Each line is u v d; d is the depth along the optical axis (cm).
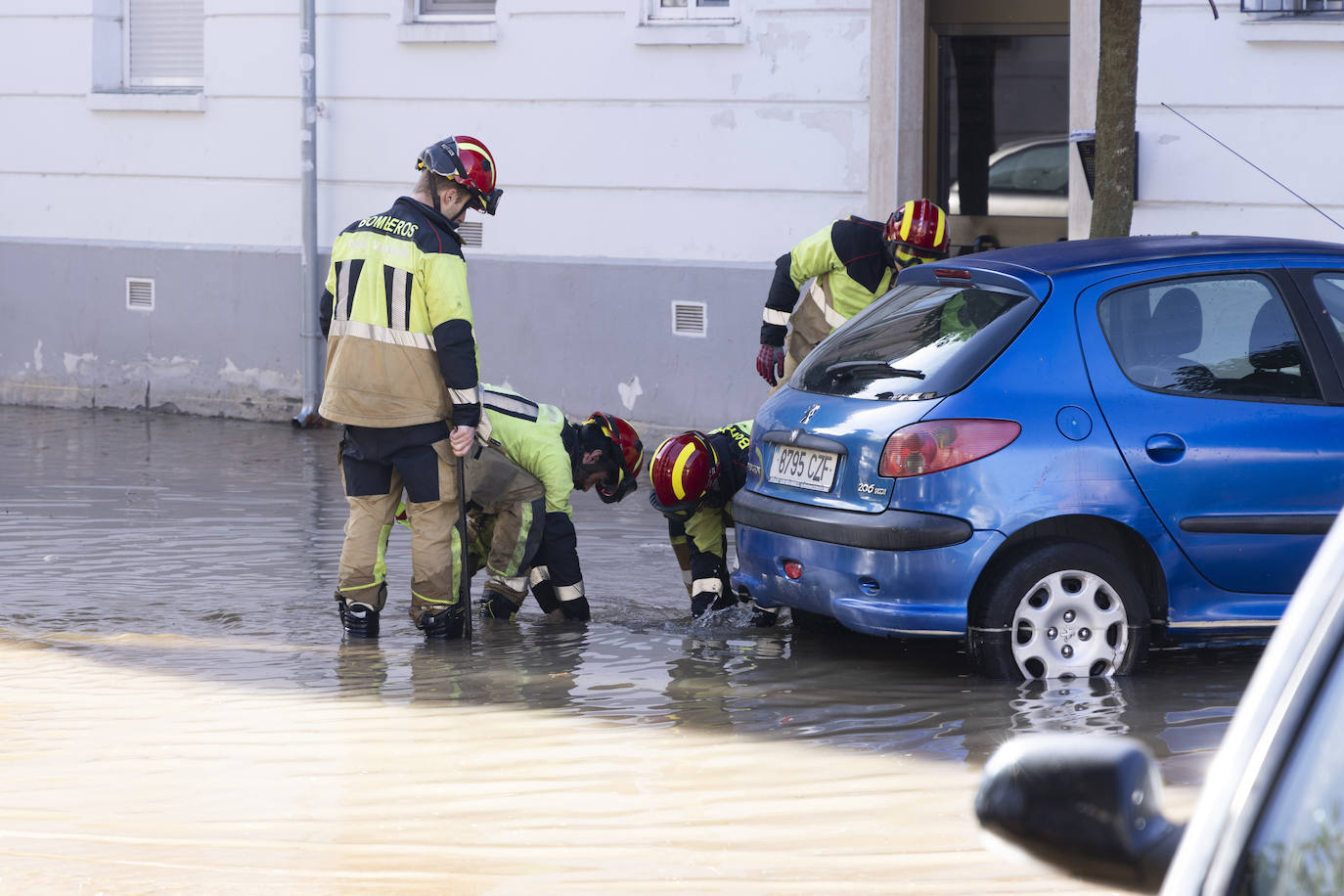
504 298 3997
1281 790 513
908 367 1822
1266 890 505
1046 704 1672
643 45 3797
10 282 4503
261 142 4244
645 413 3878
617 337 3888
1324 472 1791
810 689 1769
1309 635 524
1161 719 1611
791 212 3712
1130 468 1748
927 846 1252
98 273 4444
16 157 4500
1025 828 541
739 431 2189
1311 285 1845
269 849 1259
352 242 2061
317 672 1870
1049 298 1784
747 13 3697
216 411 4350
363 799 1385
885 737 1569
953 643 2009
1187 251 1841
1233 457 1772
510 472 2153
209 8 4259
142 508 3003
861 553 1767
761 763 1483
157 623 2130
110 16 4447
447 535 2067
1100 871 536
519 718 1652
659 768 1472
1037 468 1728
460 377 2020
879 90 3597
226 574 2448
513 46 3934
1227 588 1794
